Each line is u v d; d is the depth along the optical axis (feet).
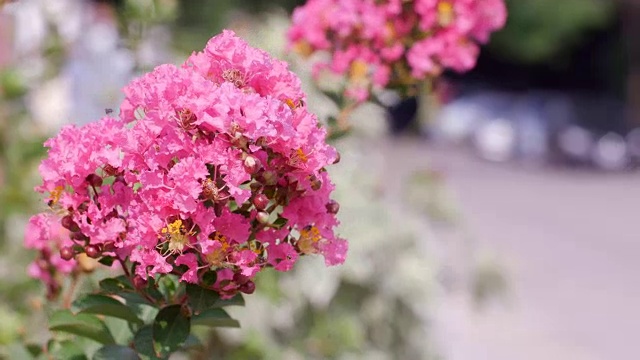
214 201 7.00
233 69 7.37
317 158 7.18
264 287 16.74
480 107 78.38
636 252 44.16
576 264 40.96
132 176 7.22
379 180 21.66
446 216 25.58
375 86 12.53
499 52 107.96
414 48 12.18
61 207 7.53
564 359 27.27
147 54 16.38
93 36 20.49
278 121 6.98
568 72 113.29
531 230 49.01
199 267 7.07
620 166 73.77
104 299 7.93
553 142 74.69
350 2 12.26
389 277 20.98
